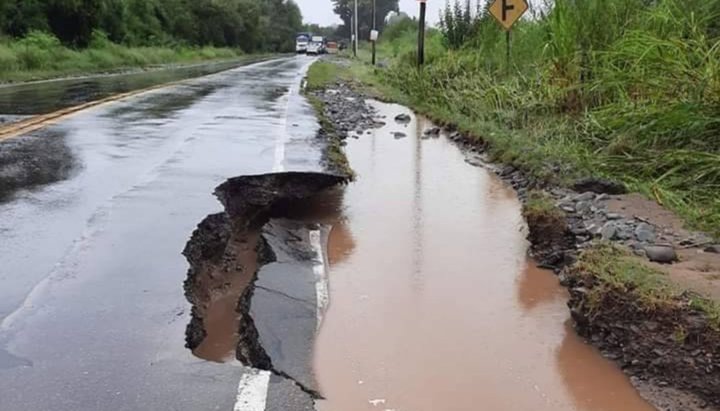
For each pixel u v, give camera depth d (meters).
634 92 9.02
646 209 6.34
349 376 3.59
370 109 16.23
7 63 22.30
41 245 4.66
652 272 4.26
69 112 11.67
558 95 10.94
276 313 4.25
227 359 3.67
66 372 3.07
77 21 32.62
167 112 12.48
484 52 17.00
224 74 27.36
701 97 7.54
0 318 3.55
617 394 3.50
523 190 7.99
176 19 56.25
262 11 98.50
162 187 6.38
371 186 8.07
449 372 3.68
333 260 5.47
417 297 4.72
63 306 3.72
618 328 3.91
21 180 6.53
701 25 8.89
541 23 13.97
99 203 5.77
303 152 8.67
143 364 3.18
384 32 74.31
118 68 30.14
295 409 2.92
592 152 8.53
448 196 7.72
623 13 10.84
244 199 6.70
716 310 3.57
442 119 13.52
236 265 5.28
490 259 5.56
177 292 3.98
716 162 6.81
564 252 5.46
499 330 4.22
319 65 36.47
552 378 3.64
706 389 3.37
